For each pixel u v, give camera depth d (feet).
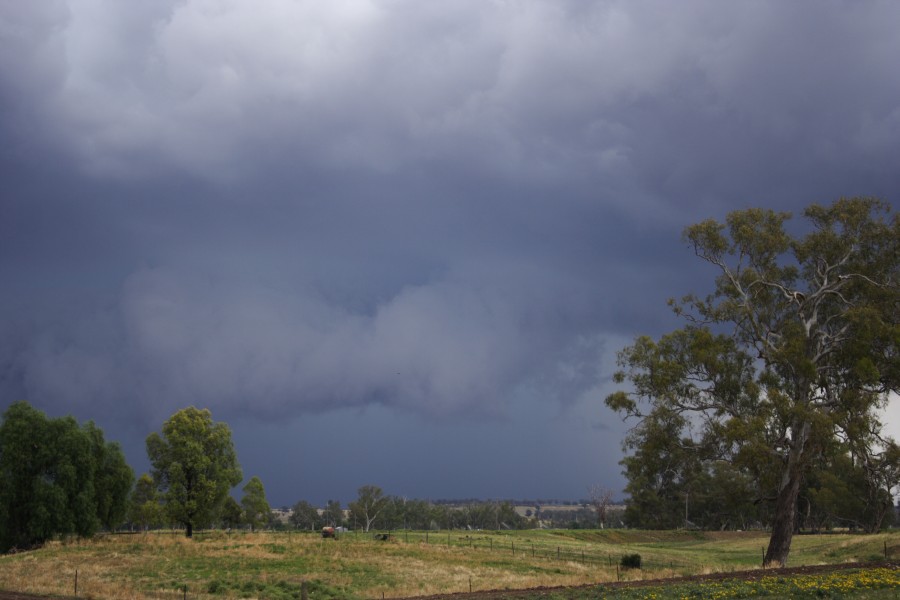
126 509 281.95
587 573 184.65
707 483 473.67
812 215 180.34
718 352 169.48
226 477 274.57
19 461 242.78
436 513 641.81
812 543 276.00
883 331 160.15
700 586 109.09
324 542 229.66
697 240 183.42
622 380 176.04
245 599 139.95
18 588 130.93
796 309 181.78
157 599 130.21
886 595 85.20
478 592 125.29
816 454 161.68
